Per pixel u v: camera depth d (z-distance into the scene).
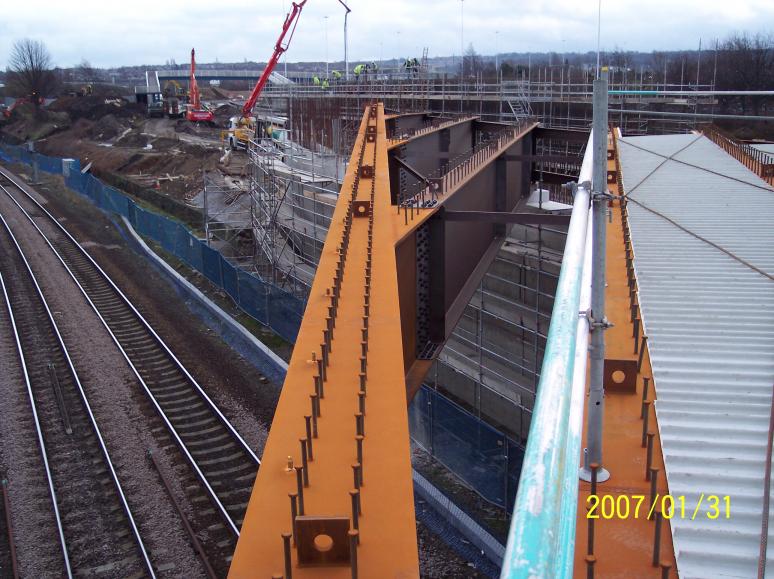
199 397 20.03
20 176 65.62
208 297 29.09
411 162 20.02
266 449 5.65
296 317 23.14
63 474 15.98
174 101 102.56
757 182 19.17
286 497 5.08
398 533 4.70
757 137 40.59
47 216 47.06
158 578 12.47
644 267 12.34
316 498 5.04
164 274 34.06
